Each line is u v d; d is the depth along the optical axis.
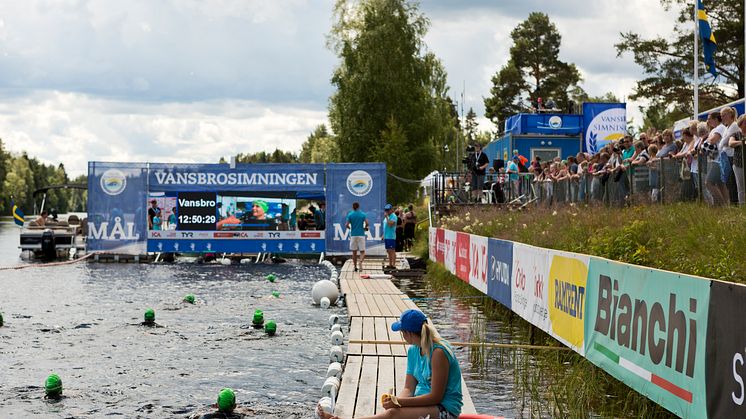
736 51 45.56
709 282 6.77
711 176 13.26
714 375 6.63
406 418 7.35
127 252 37.34
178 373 12.79
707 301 6.80
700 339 6.92
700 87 47.75
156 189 37.28
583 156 21.95
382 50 61.09
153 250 37.31
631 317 8.69
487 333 15.85
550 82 82.25
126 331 16.89
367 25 61.88
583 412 9.20
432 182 37.91
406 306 19.67
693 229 11.34
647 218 13.46
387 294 22.41
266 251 37.25
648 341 8.15
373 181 37.22
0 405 10.77
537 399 10.15
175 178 37.28
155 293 24.09
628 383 8.70
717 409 6.57
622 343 8.95
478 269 20.08
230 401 10.50
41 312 19.64
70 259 39.44
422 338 7.46
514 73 82.00
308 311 20.42
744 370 6.11
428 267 31.17
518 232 19.52
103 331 16.88
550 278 12.45
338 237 37.22
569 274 11.32
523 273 14.55
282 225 37.34
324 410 8.77
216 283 27.44
